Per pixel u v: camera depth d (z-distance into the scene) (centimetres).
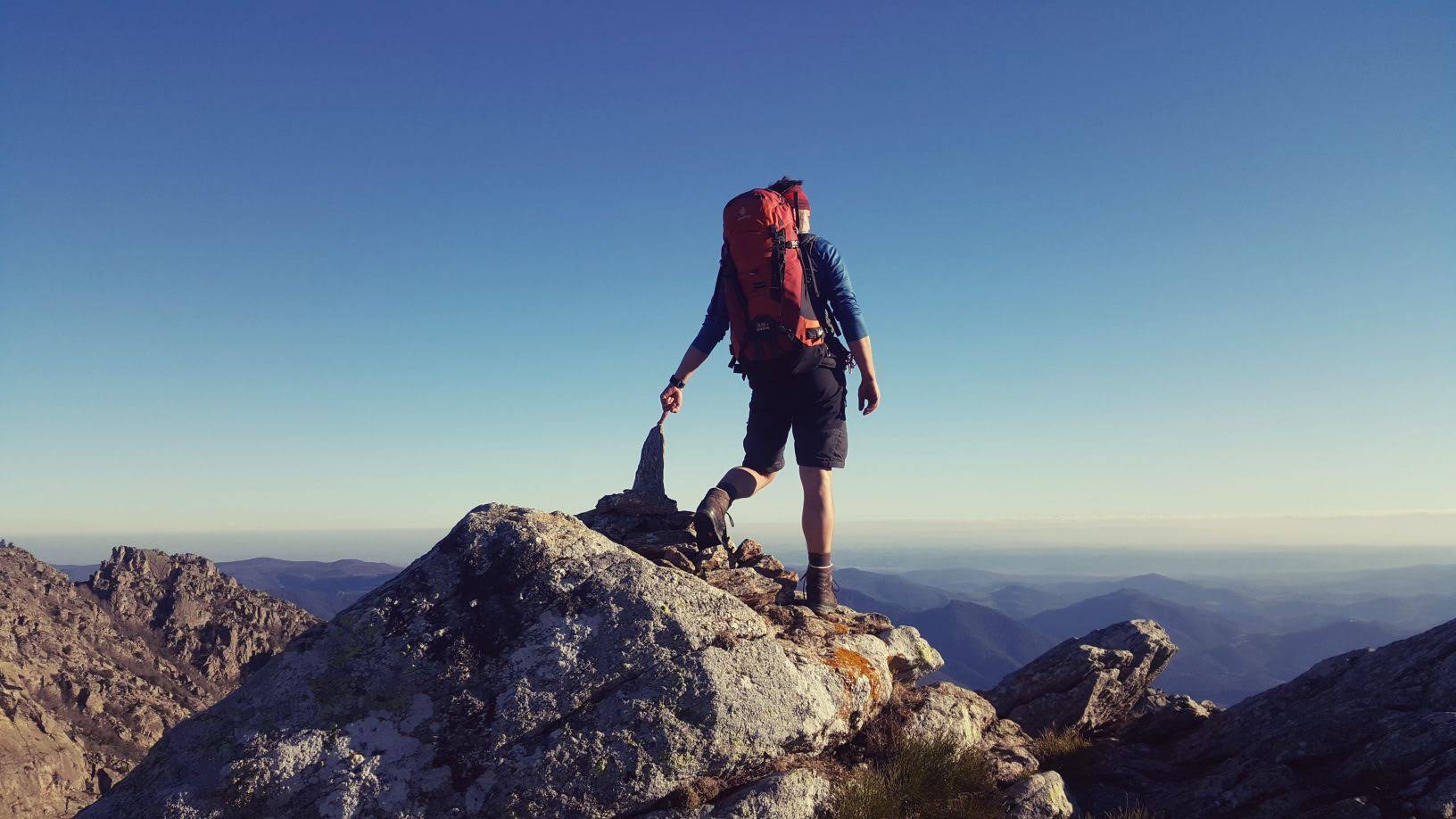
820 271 623
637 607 523
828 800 496
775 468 666
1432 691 641
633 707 476
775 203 601
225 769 435
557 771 449
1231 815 600
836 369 638
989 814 535
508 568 545
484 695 480
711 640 519
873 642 627
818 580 667
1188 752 799
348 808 426
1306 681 782
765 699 501
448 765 450
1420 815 513
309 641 511
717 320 668
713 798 477
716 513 582
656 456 757
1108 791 704
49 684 19012
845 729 552
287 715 467
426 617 521
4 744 14400
